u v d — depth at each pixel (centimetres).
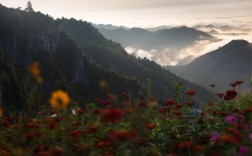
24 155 548
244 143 496
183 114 760
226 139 434
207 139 592
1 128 809
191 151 559
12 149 608
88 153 606
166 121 717
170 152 580
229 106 772
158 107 807
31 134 654
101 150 591
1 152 592
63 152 460
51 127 691
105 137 670
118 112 411
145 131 645
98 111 776
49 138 682
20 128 755
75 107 845
